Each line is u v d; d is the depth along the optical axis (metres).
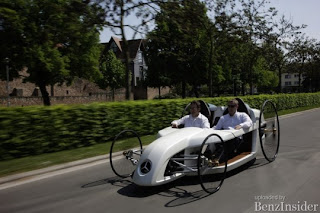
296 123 15.45
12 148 7.44
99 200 4.90
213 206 4.51
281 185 5.39
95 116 9.27
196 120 6.52
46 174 6.45
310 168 6.48
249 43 21.80
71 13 12.16
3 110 7.27
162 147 5.08
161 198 4.88
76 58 26.20
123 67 41.25
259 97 19.12
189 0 13.12
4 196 5.19
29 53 20.34
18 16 17.69
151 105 11.20
